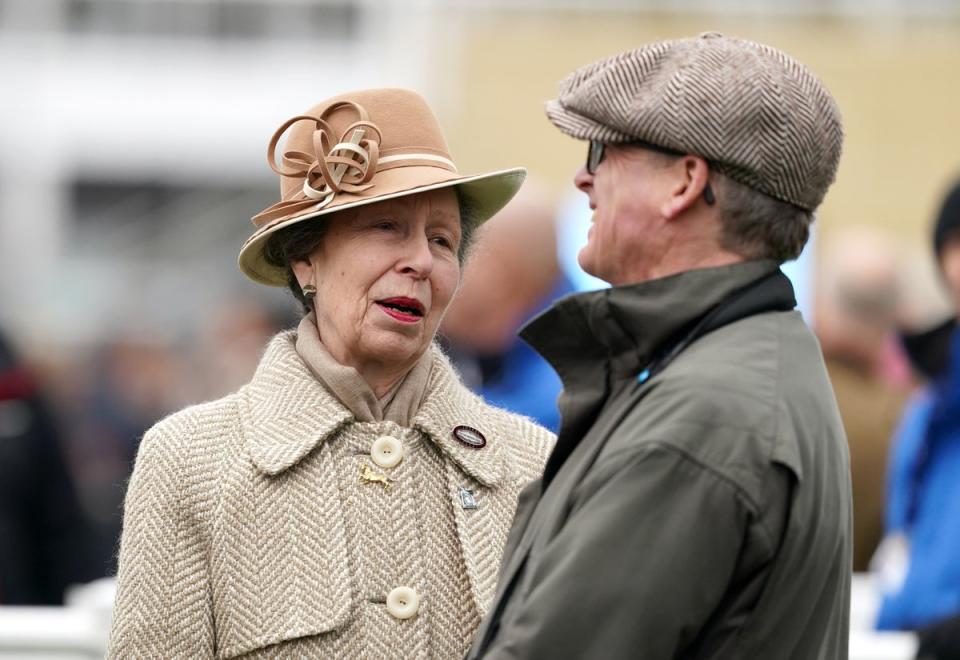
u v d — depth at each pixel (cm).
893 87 3659
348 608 1177
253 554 1191
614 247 1053
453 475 1247
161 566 1192
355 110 1237
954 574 1761
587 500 985
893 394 2189
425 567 1218
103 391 4088
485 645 1015
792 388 999
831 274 2223
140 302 4934
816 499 985
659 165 1035
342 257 1228
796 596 980
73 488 2452
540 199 2042
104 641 1722
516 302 1984
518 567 1022
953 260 1834
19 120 4978
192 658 1183
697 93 1015
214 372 3731
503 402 1952
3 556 2370
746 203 1022
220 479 1208
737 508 955
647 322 1024
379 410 1252
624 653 948
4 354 2427
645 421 985
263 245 1273
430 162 1243
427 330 1245
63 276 4991
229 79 4978
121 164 5009
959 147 3619
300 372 1255
